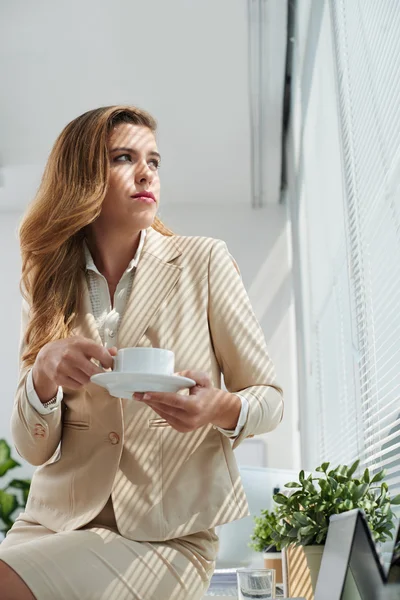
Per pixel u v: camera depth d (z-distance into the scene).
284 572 1.56
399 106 1.63
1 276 6.50
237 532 2.72
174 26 4.56
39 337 1.33
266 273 6.34
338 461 3.07
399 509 1.57
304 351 4.63
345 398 2.73
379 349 1.84
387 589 0.86
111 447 1.24
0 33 4.73
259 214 6.54
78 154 1.44
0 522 5.68
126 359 1.09
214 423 1.19
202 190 6.41
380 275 1.96
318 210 3.67
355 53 2.29
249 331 1.36
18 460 5.91
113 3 4.39
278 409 1.29
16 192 6.27
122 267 1.45
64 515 1.24
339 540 0.92
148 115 1.52
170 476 1.22
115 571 1.11
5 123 5.65
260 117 5.38
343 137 2.51
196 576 1.19
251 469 2.81
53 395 1.24
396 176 1.70
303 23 3.96
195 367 1.32
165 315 1.35
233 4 4.34
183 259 1.43
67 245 1.43
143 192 1.42
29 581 1.04
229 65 4.88
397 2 1.61
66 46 4.82
